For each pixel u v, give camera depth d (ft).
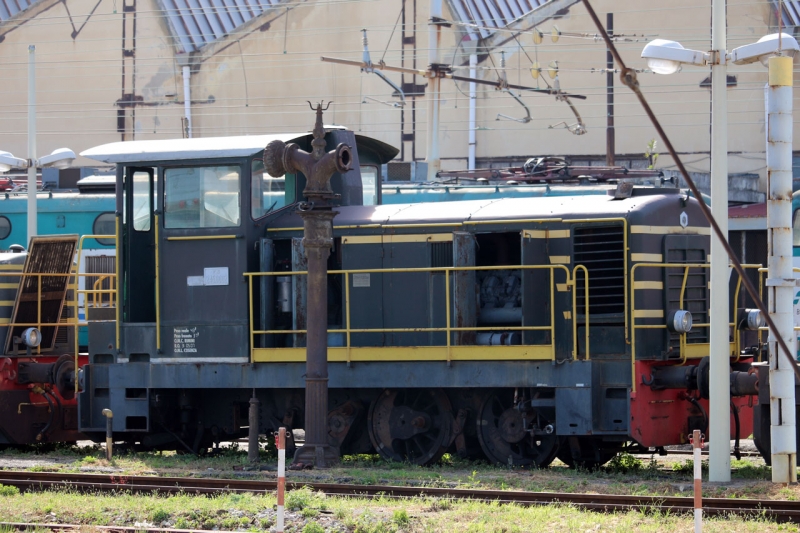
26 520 83.35
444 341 112.57
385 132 319.27
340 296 119.14
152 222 123.34
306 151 120.57
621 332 106.22
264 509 83.35
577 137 306.35
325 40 323.16
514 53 310.45
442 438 111.65
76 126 338.95
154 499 88.99
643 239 106.32
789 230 96.22
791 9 285.64
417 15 314.76
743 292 119.34
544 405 105.70
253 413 112.68
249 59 329.31
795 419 96.12
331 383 113.09
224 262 116.98
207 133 331.77
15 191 206.18
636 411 102.32
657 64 98.32
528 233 108.78
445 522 77.97
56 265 139.44
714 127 97.86
